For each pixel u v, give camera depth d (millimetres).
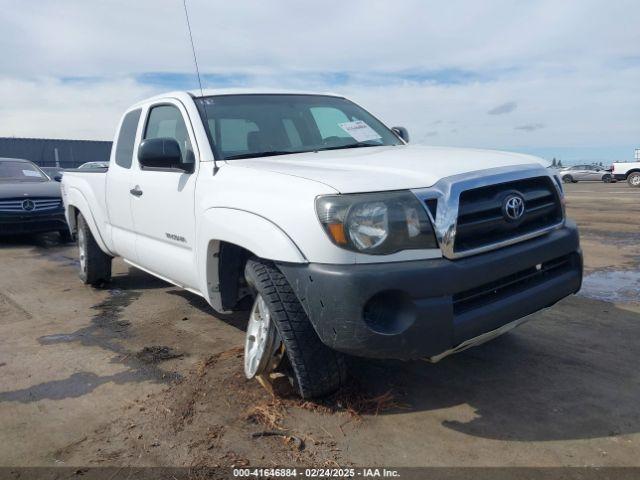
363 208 2506
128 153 4770
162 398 3248
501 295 2855
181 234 3789
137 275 6562
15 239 10086
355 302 2455
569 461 2549
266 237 2754
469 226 2672
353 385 3227
